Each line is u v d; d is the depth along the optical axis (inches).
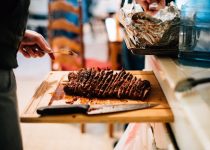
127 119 32.2
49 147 79.3
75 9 91.8
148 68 50.2
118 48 86.2
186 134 27.0
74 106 32.9
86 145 80.0
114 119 32.2
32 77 124.3
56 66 98.4
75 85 37.8
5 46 32.8
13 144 34.0
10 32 32.9
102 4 175.5
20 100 102.8
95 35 181.5
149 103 34.8
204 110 25.5
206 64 35.6
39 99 36.4
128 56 72.9
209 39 36.1
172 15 38.8
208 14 36.6
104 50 156.9
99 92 36.4
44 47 42.7
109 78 39.6
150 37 39.0
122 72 41.6
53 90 38.7
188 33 36.8
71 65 93.4
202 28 36.4
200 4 37.3
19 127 35.0
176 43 39.5
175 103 30.8
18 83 117.8
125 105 34.2
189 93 27.9
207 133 22.5
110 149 77.7
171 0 46.6
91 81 39.0
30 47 42.9
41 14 166.7
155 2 42.3
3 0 31.6
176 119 30.7
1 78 32.7
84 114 32.7
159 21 38.2
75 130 87.2
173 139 32.0
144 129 43.8
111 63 88.3
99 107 33.7
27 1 34.1
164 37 38.8
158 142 37.8
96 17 182.2
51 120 32.4
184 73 33.4
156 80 41.4
